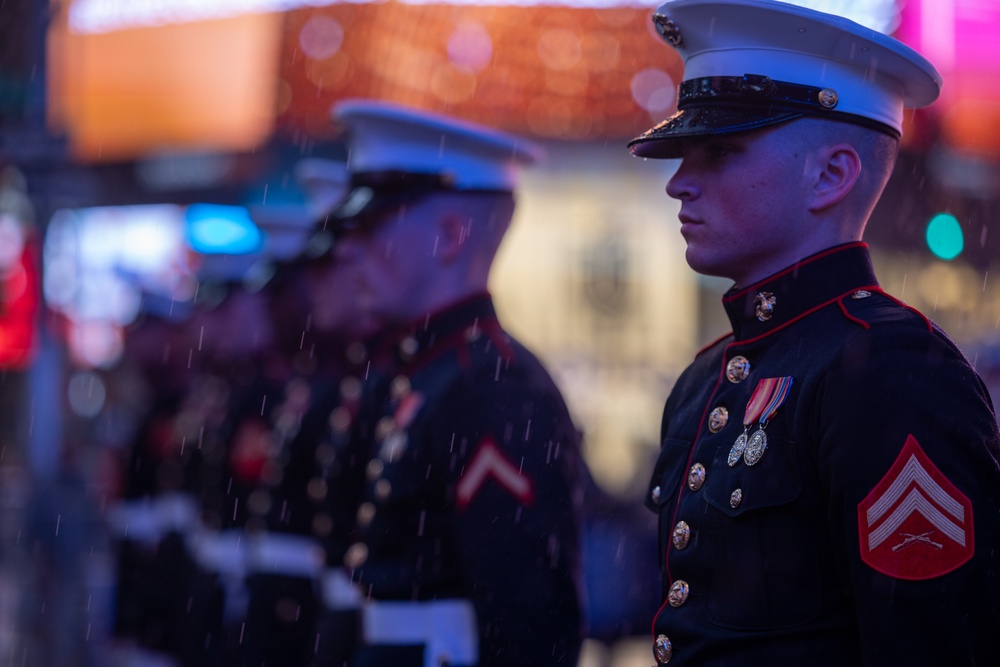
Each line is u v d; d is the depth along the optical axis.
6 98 9.62
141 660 7.32
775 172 2.51
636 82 9.01
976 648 2.23
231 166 9.55
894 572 2.21
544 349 9.16
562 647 3.20
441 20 9.16
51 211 10.69
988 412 2.33
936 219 7.12
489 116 8.98
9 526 11.58
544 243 9.17
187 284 9.37
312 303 5.32
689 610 2.48
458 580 3.42
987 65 7.10
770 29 2.52
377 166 3.86
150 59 9.76
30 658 8.05
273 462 5.18
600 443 9.00
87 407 11.80
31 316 11.13
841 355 2.35
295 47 9.37
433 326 3.65
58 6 9.73
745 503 2.39
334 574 4.06
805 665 2.30
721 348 2.84
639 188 9.14
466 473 3.32
